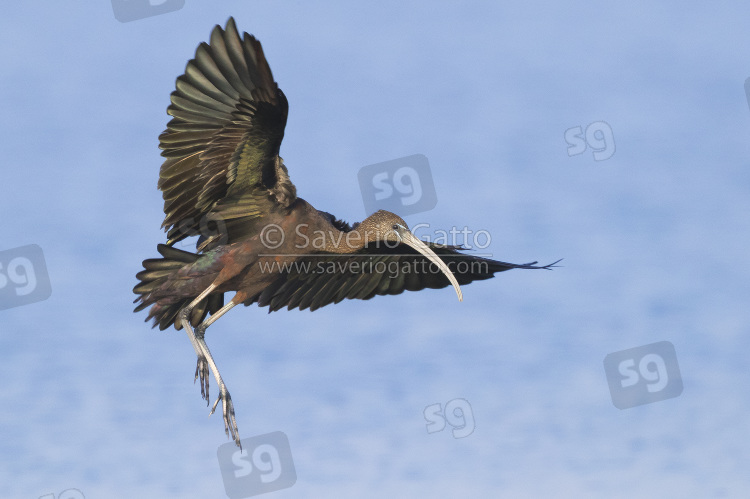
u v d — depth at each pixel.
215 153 12.55
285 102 11.89
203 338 13.38
